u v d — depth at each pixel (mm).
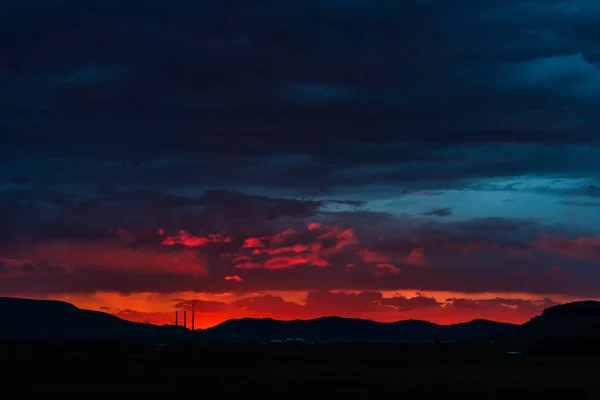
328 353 192500
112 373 97375
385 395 68062
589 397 67000
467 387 76062
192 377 90562
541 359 154750
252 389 73688
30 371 98000
